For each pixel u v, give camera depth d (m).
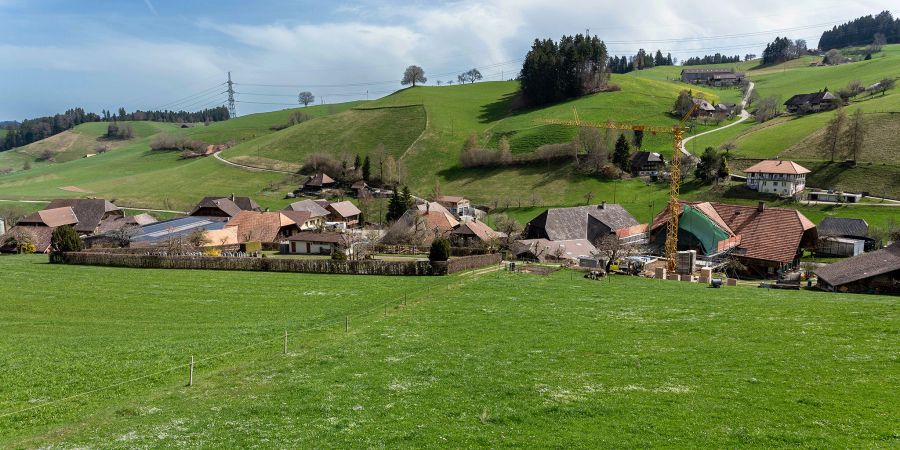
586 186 177.75
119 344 45.00
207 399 31.75
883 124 170.12
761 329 40.75
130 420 28.95
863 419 24.50
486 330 44.97
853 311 44.28
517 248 101.81
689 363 34.06
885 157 154.12
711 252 96.31
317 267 78.88
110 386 34.72
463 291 62.19
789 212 96.25
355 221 166.50
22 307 60.56
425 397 30.50
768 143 183.12
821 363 32.06
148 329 50.94
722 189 156.38
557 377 32.62
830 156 162.38
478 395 30.44
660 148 197.88
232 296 64.50
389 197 193.88
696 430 24.53
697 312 48.00
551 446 23.80
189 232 119.25
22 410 31.17
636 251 101.31
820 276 71.00
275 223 127.00
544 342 40.62
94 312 58.09
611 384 31.05
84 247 101.81
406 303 57.09
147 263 84.50
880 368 30.50
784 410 26.06
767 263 90.75
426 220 117.56
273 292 66.25
